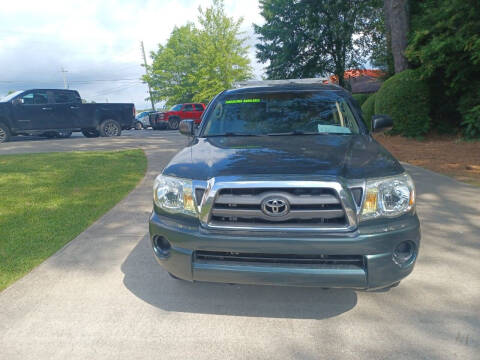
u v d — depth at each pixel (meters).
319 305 2.79
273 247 2.26
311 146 2.94
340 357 2.22
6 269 3.43
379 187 2.33
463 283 3.04
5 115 13.55
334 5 21.84
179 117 24.58
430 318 2.58
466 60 10.52
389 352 2.25
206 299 2.90
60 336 2.46
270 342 2.38
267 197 2.26
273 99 3.99
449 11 10.51
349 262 2.31
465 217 4.60
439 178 6.66
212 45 32.94
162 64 43.56
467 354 2.21
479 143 10.42
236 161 2.58
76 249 3.89
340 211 2.24
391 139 12.02
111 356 2.27
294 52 24.45
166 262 2.56
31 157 9.71
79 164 8.73
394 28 12.98
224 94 4.23
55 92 14.60
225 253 2.40
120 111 16.64
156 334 2.48
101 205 5.51
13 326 2.57
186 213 2.46
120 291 3.04
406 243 2.40
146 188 6.54
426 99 11.74
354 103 3.95
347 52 25.47
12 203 5.59
